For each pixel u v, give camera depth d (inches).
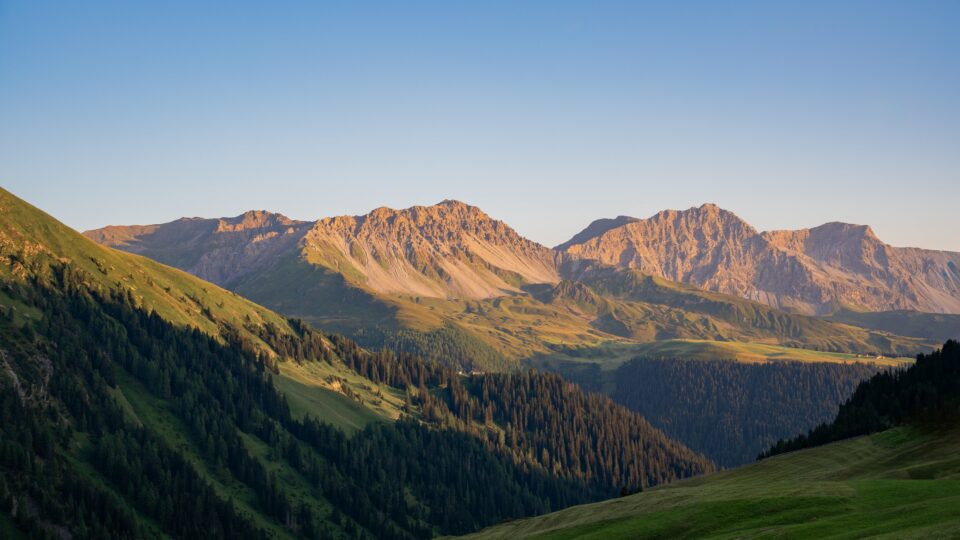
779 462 5418.3
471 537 5344.5
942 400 6023.6
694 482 5600.4
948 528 2437.3
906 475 4065.0
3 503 6501.0
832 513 3159.5
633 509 4264.3
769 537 2910.9
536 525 4840.1
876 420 6486.2
